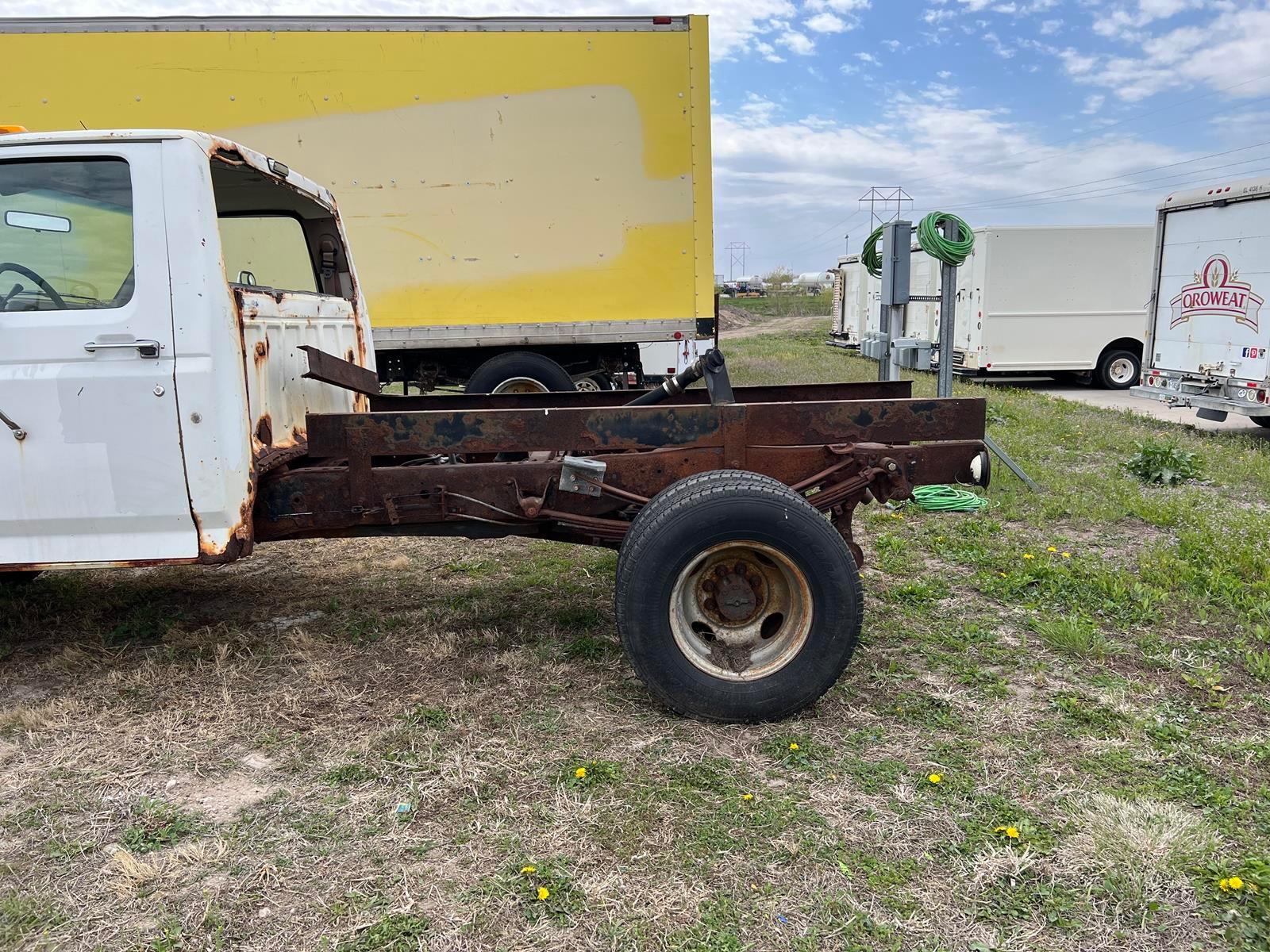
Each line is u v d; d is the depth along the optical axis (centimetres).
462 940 221
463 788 288
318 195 459
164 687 365
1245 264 962
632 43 736
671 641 318
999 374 1848
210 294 321
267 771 301
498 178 749
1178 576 468
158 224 318
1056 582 466
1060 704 337
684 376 395
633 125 750
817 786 286
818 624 318
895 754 305
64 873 250
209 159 331
